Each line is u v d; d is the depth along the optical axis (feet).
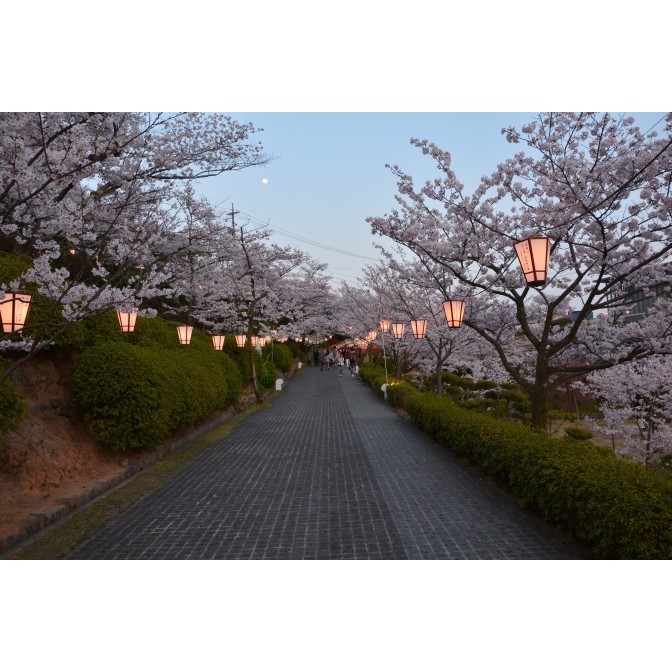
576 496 15.98
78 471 25.70
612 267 26.17
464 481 25.39
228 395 49.88
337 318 118.32
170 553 16.62
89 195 27.04
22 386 26.78
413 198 30.99
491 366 59.00
